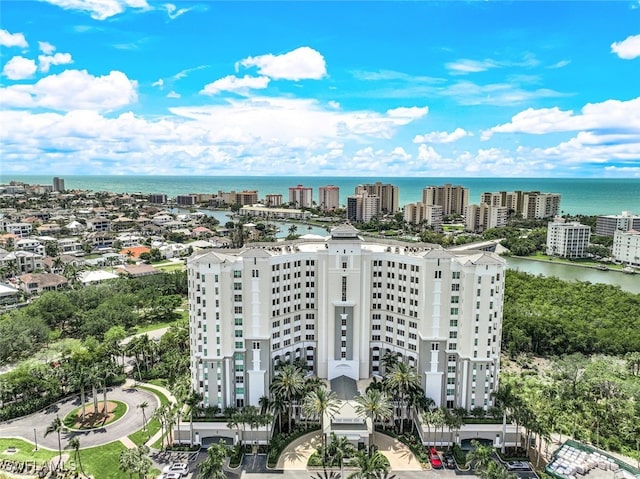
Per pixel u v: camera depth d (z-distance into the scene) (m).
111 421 126.00
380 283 136.50
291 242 154.12
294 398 122.31
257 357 125.38
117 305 196.00
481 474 92.88
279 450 113.25
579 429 121.75
